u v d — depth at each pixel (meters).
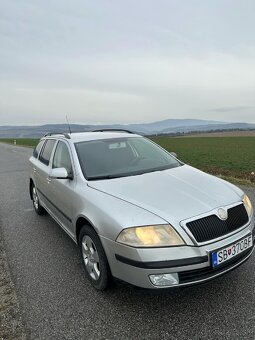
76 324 3.06
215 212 3.10
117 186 3.69
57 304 3.42
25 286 3.84
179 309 3.19
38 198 6.66
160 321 3.03
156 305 3.28
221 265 3.00
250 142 50.66
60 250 4.91
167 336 2.82
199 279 2.92
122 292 3.57
